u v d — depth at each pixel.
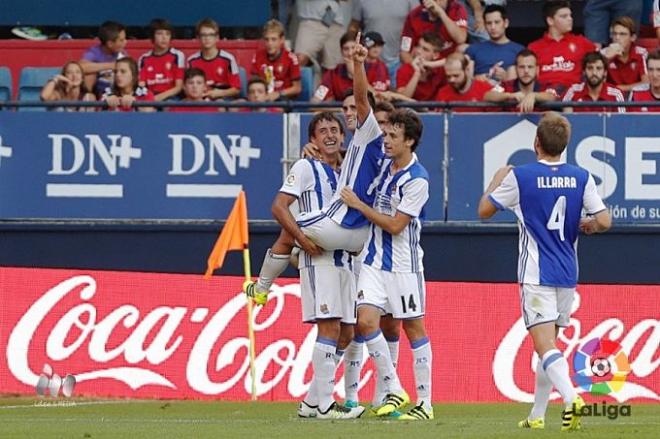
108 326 49.34
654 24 58.84
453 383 48.09
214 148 51.88
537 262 31.56
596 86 53.75
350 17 61.09
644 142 50.97
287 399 47.91
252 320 47.91
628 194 51.03
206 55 56.81
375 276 35.97
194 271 51.84
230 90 55.91
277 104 51.41
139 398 48.47
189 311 49.19
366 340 36.34
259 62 56.91
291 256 39.97
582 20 64.88
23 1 63.97
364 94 35.78
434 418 38.12
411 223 36.03
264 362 48.31
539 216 31.62
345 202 35.66
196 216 51.97
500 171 32.09
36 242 52.00
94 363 49.06
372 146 36.25
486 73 56.19
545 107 51.19
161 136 51.94
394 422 35.16
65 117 51.97
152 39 58.38
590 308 48.56
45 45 61.00
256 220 51.84
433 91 55.50
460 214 51.50
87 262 52.00
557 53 55.53
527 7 65.19
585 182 31.89
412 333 36.69
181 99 56.09
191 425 34.75
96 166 52.00
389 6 60.19
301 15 60.66
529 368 48.00
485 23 56.78
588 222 32.59
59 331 49.38
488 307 48.66
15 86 61.03
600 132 51.00
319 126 37.25
